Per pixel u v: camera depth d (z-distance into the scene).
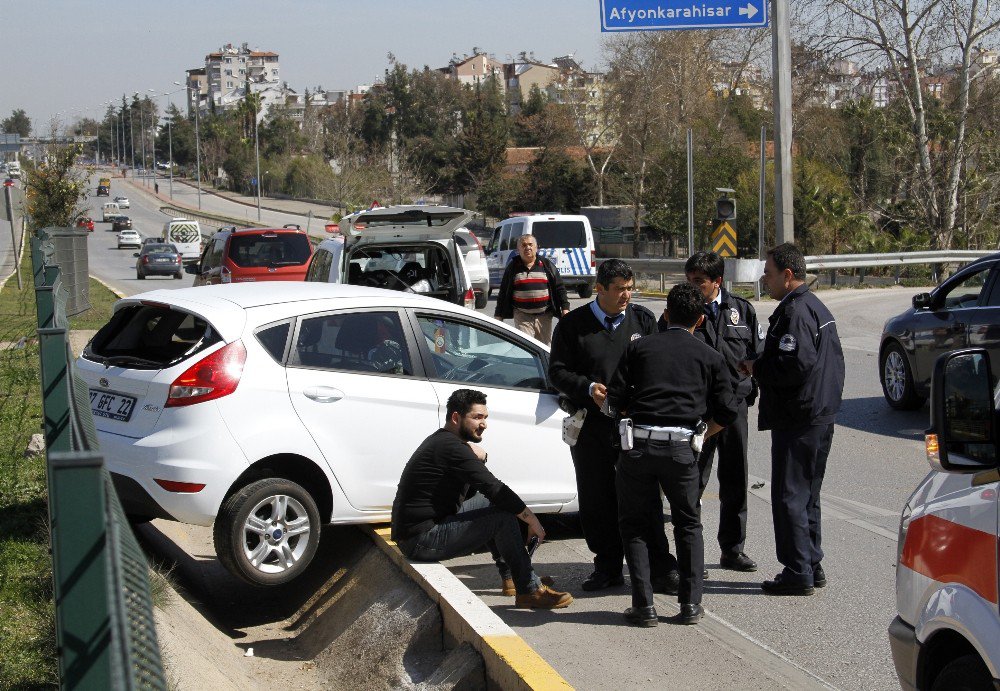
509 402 6.83
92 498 2.28
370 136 119.19
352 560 6.49
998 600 3.12
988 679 3.17
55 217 38.28
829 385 5.86
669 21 19.19
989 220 34.22
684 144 45.44
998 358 10.07
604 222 53.59
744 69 53.97
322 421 6.13
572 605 5.98
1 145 106.00
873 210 35.91
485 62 182.38
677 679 4.93
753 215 38.66
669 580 6.18
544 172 70.94
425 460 5.75
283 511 5.98
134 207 113.75
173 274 43.09
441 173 89.31
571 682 4.90
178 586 6.32
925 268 32.53
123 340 6.52
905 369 11.56
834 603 5.92
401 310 6.62
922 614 3.57
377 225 11.90
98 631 2.29
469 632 4.98
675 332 5.52
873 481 8.77
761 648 5.29
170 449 5.75
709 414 5.62
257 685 5.32
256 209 102.81
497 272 27.22
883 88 33.25
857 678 4.93
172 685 4.25
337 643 5.66
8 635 4.79
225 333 5.96
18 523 6.49
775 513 6.05
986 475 3.30
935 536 3.53
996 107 32.59
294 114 188.38
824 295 25.62
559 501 7.03
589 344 6.13
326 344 6.30
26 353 12.45
